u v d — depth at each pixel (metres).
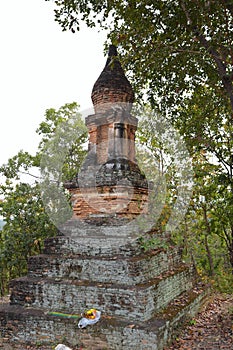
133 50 8.80
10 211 15.72
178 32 8.47
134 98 10.42
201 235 14.68
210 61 9.54
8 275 20.09
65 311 7.70
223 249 15.80
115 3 8.41
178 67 9.74
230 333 7.76
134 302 7.05
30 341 7.55
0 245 16.53
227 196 11.70
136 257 7.87
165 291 8.26
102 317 7.20
